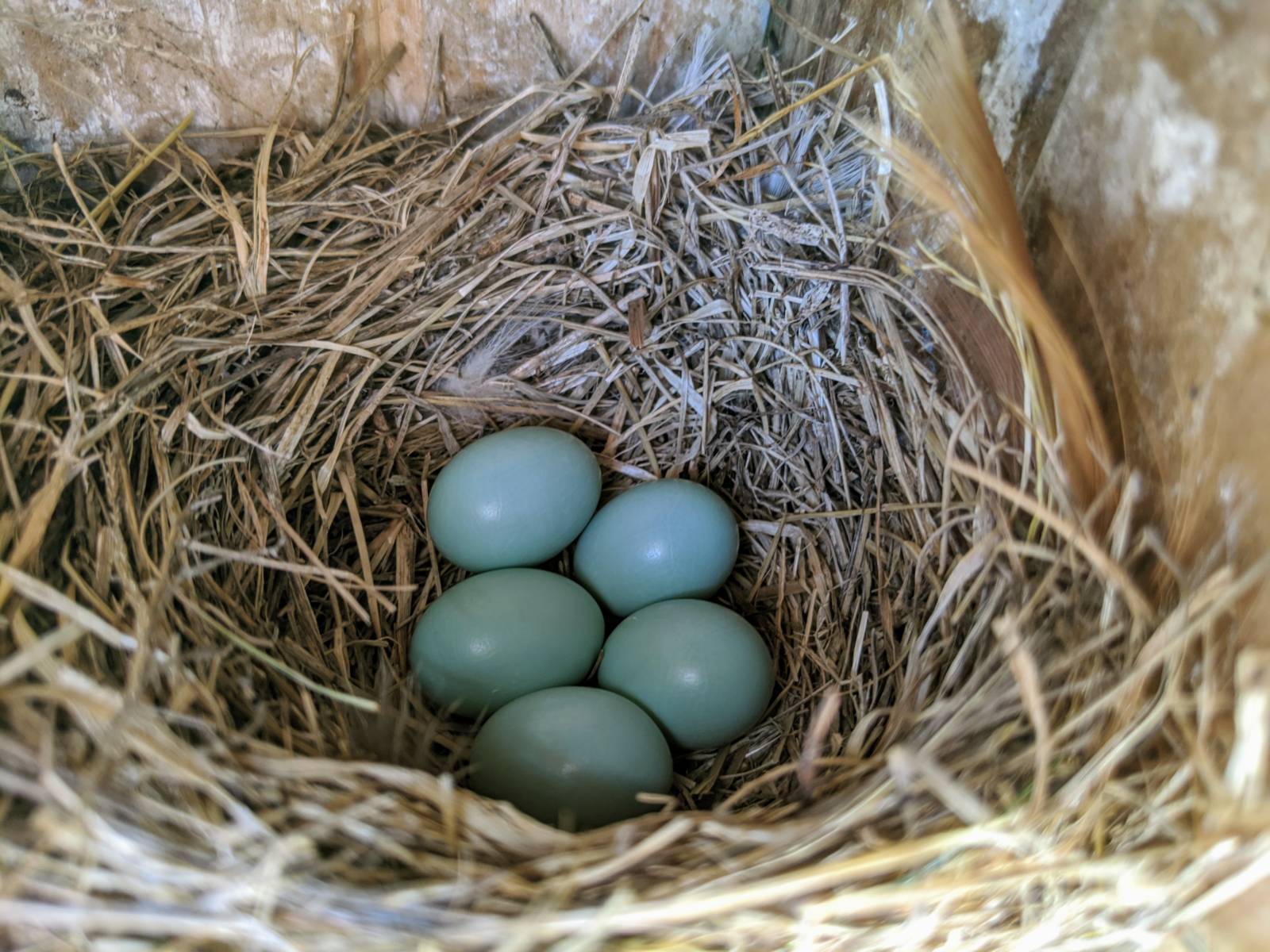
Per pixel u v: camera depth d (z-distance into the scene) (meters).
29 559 0.08
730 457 0.13
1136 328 0.08
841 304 0.11
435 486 0.11
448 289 0.12
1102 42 0.08
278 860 0.06
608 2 0.12
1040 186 0.09
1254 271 0.07
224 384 0.11
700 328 0.12
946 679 0.09
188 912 0.06
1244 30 0.07
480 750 0.09
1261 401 0.07
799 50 0.13
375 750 0.08
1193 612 0.07
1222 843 0.06
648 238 0.12
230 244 0.11
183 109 0.12
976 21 0.10
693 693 0.10
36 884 0.06
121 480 0.09
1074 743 0.07
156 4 0.11
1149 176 0.08
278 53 0.12
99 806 0.06
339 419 0.12
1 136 0.12
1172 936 0.08
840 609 0.11
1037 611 0.08
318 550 0.11
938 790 0.07
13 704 0.06
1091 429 0.08
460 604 0.10
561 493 0.11
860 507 0.11
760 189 0.12
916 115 0.09
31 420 0.09
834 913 0.07
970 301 0.10
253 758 0.07
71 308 0.10
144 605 0.08
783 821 0.08
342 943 0.06
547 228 0.12
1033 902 0.07
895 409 0.11
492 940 0.06
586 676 0.11
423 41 0.12
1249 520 0.07
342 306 0.12
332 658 0.10
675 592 0.11
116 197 0.11
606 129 0.12
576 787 0.09
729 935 0.07
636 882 0.07
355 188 0.12
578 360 0.13
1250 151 0.07
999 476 0.09
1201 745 0.06
